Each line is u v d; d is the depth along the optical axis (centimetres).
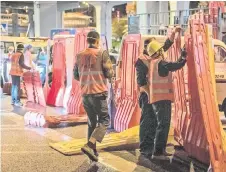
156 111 600
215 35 945
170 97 596
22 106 1163
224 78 857
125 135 727
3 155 650
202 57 518
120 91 825
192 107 601
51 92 1164
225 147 509
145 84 620
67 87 1100
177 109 666
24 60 1225
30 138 771
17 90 1176
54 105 1141
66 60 1087
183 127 635
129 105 796
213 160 497
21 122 932
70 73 1085
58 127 876
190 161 597
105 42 840
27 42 1567
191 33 534
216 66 852
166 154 617
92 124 616
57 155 650
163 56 600
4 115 1019
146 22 1505
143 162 605
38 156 644
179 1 1811
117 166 587
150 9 1850
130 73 788
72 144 698
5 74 1466
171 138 725
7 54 1541
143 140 641
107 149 683
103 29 2634
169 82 595
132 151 670
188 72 588
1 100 1298
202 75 514
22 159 626
